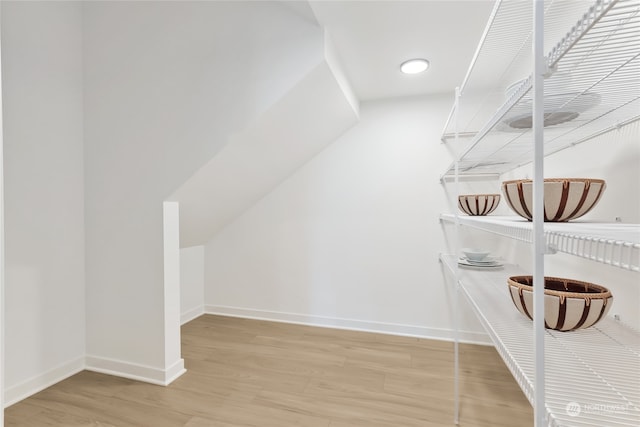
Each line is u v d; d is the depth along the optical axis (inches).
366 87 80.3
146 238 65.2
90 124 68.7
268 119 61.3
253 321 99.0
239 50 59.6
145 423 51.5
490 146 53.1
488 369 69.5
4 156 56.1
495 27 40.7
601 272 38.8
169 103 63.6
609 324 33.9
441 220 84.7
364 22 53.5
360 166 90.9
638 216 33.0
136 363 65.7
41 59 61.5
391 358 74.5
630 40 20.3
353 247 92.4
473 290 50.2
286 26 57.0
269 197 99.2
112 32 67.1
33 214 60.4
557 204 27.6
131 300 66.2
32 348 60.1
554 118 35.1
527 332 33.4
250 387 62.1
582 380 23.5
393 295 89.5
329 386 62.6
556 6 34.0
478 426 51.2
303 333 89.4
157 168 64.4
